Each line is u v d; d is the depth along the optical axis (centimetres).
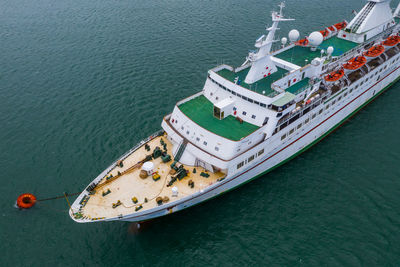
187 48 7612
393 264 3328
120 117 5550
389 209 3934
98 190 3675
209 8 9844
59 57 7469
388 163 4594
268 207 4012
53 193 4284
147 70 6838
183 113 4156
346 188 4234
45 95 6219
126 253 3544
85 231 3803
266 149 4081
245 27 8538
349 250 3488
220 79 4266
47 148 5000
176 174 3841
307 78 4766
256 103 3984
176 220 3869
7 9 10406
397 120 5428
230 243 3609
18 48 7944
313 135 4841
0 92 6359
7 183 4447
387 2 5784
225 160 3656
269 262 3409
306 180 4381
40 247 3641
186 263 3422
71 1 10925
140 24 8938
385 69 5712
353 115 5634
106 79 6594
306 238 3631
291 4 9875
